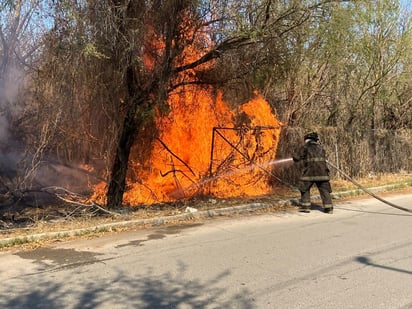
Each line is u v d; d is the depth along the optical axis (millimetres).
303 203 9844
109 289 4766
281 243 6879
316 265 5672
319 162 9734
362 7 10336
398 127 20469
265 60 9766
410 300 4445
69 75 8188
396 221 8742
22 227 7570
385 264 5723
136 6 8070
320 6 8641
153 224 8258
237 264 5715
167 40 8516
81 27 7469
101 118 9070
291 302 4383
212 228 8023
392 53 16031
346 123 16953
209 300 4441
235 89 10773
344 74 16094
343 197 12344
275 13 8469
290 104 14445
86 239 7082
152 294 4613
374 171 17328
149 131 10750
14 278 5133
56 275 5246
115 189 9305
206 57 9094
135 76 8680
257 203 10359
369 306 4285
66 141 9164
